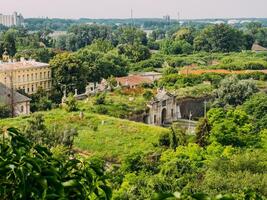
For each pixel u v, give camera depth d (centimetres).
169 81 17338
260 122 11306
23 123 9825
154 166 7231
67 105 11494
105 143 9200
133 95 13800
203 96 15250
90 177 936
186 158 7538
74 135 9038
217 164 6919
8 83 15012
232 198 760
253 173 6675
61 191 822
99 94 13138
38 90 14788
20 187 795
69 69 15950
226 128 9262
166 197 743
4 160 860
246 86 14550
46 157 962
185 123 13825
